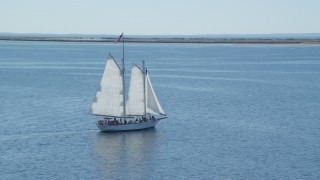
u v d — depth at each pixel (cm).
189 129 12731
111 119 13150
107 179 8838
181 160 9962
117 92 12888
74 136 11981
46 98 17800
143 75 12975
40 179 8806
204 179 8838
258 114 14900
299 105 16612
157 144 11231
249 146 11012
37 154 10362
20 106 15938
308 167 9494
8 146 10962
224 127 12962
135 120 12812
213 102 17175
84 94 19075
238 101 17438
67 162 9819
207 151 10619
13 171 9225
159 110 12888
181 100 17625
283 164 9675
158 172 9219
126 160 9975
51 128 12762
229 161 9875
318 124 13400
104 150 10706
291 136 11950
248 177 8931
